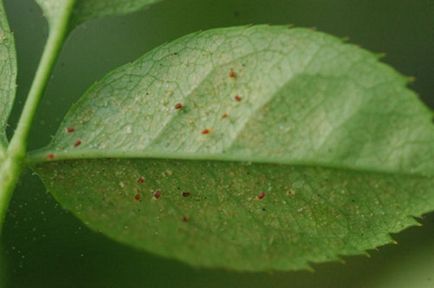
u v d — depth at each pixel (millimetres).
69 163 121
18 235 134
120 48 138
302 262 118
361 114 117
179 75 120
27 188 134
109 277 136
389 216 118
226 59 120
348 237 118
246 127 119
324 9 138
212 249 119
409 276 133
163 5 136
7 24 123
